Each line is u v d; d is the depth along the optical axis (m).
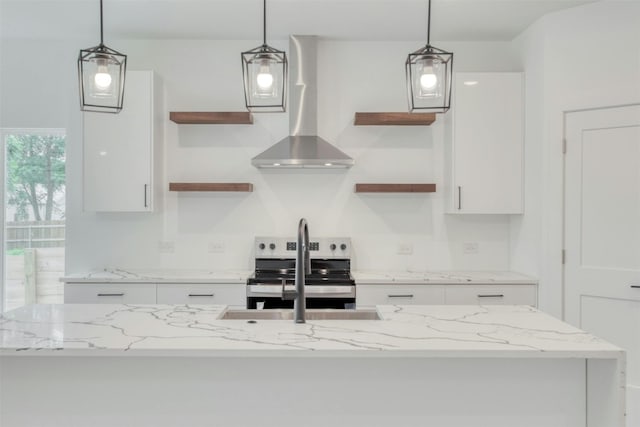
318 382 1.71
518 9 3.19
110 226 3.79
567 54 3.18
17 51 3.77
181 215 3.82
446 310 2.18
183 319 1.95
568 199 3.18
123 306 2.21
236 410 1.71
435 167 3.84
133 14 3.30
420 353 1.55
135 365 1.70
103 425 1.70
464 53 3.83
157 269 3.79
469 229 3.85
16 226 3.90
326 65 3.83
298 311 1.91
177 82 3.81
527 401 1.72
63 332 1.74
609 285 3.02
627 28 2.97
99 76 1.79
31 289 3.92
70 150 3.76
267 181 3.83
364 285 3.32
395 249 3.84
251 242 3.83
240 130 3.83
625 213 2.98
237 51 3.81
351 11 3.24
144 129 3.49
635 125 2.95
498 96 3.54
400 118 3.56
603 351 1.55
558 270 3.19
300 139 3.58
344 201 3.83
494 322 1.94
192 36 3.72
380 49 3.83
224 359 1.71
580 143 3.14
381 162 3.84
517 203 3.55
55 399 1.70
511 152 3.55
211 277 3.35
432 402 1.72
